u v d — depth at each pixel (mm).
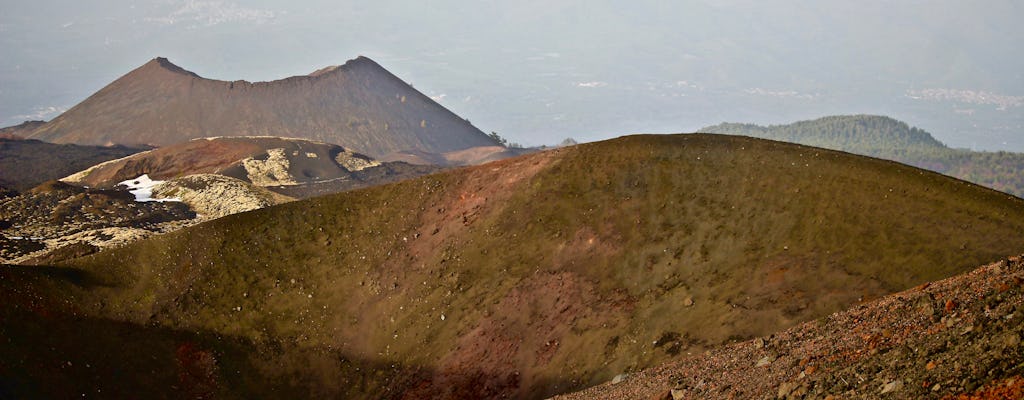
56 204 92125
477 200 49406
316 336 44562
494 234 46438
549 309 40438
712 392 23172
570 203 46531
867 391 17750
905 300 22969
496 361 38781
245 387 42000
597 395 29422
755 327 32562
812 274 35125
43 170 175750
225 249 49031
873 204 38125
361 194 52188
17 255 70688
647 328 35812
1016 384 14742
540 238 45062
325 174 155625
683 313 35844
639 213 44125
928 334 19109
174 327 44938
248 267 48219
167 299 46219
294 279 47562
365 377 41844
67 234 79438
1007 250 32906
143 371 41469
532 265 43500
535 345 38531
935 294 22047
